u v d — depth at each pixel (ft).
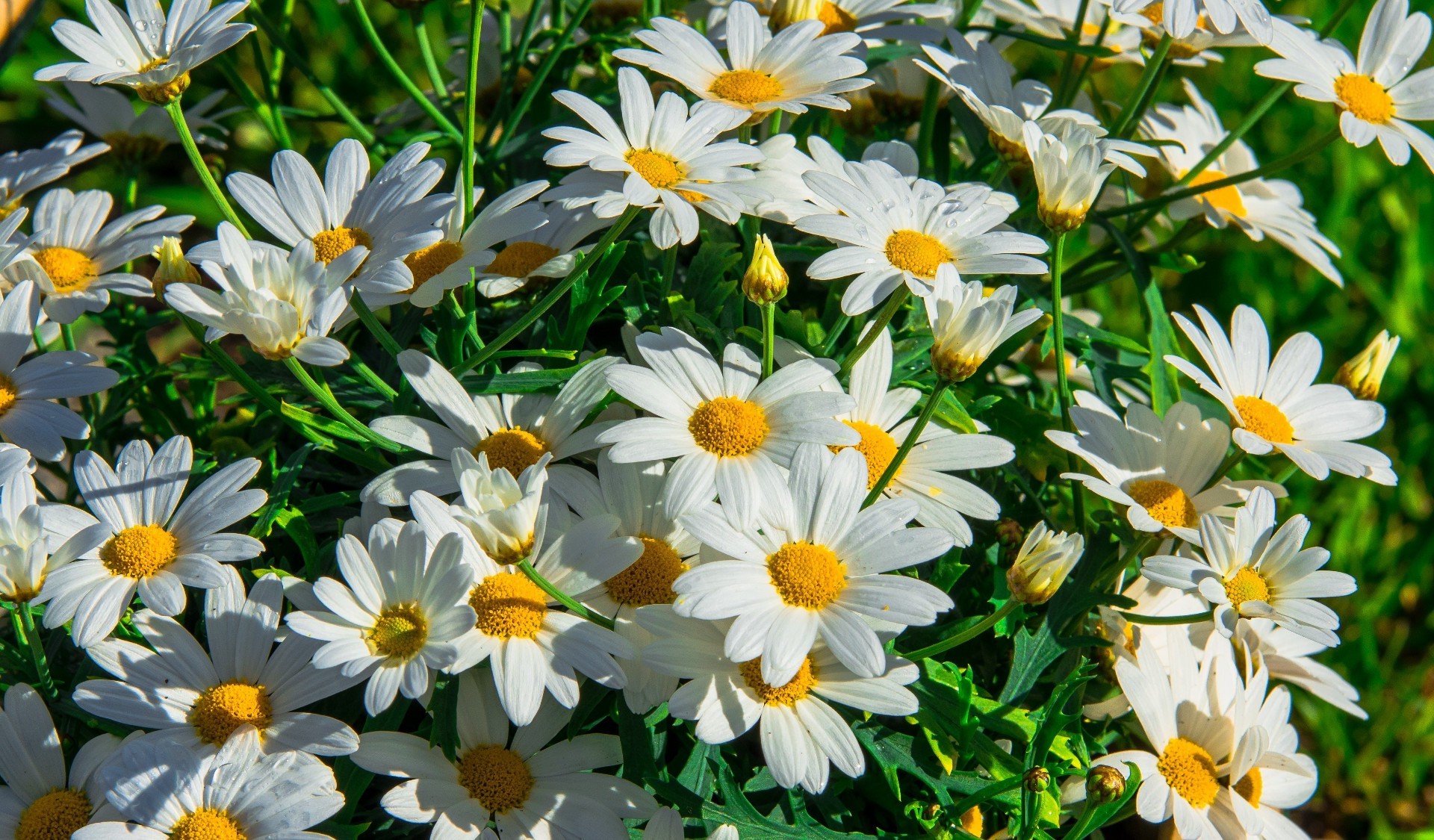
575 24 3.08
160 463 2.73
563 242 2.90
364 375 2.84
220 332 2.66
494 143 3.22
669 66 2.86
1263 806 2.86
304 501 2.83
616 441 2.70
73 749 2.77
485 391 2.81
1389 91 3.03
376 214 2.80
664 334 2.75
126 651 2.69
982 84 3.03
